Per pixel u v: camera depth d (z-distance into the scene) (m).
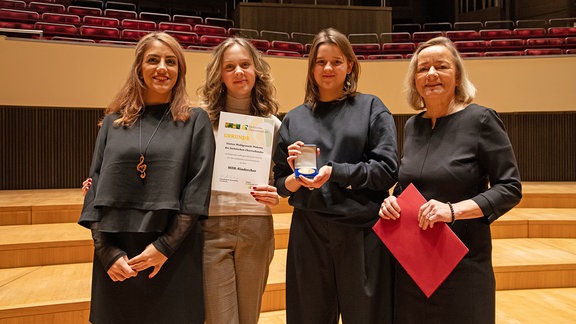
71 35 6.10
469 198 1.46
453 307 1.44
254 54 1.79
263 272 1.76
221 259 1.67
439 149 1.51
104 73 5.50
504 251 3.41
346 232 1.59
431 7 12.91
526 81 6.27
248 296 1.72
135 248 1.45
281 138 1.74
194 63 5.77
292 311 1.68
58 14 6.58
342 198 1.59
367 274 1.59
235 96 1.81
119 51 5.54
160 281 1.47
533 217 4.02
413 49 7.36
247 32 7.68
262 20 8.51
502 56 6.46
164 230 1.45
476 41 7.27
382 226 1.52
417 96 1.65
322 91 1.74
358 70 1.73
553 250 3.43
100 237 1.43
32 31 5.35
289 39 8.06
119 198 1.42
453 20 12.48
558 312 2.60
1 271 2.90
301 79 6.27
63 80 5.37
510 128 6.88
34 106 5.37
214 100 1.78
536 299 2.82
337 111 1.70
